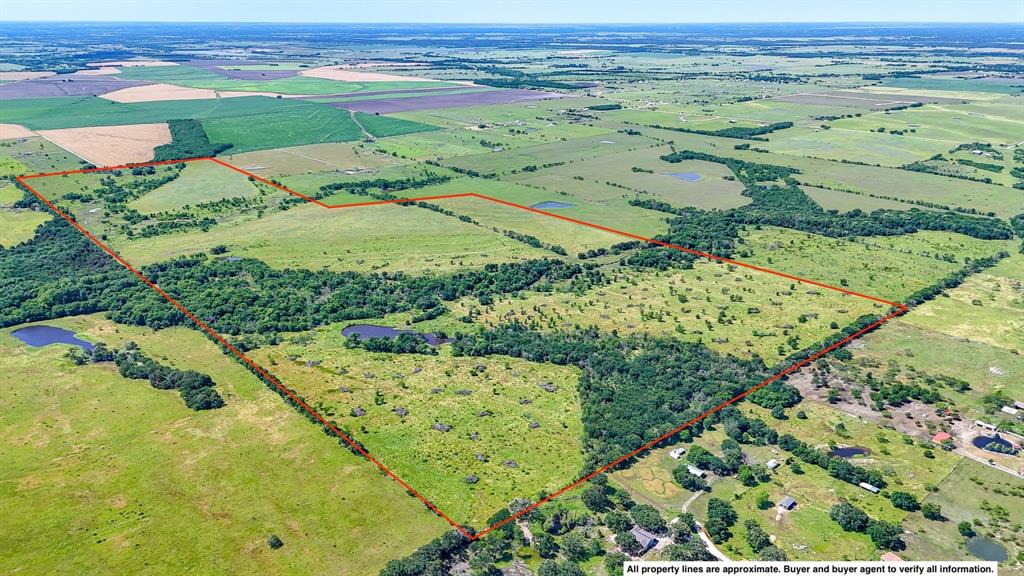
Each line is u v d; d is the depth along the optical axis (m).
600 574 107.94
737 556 111.69
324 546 117.00
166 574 111.62
